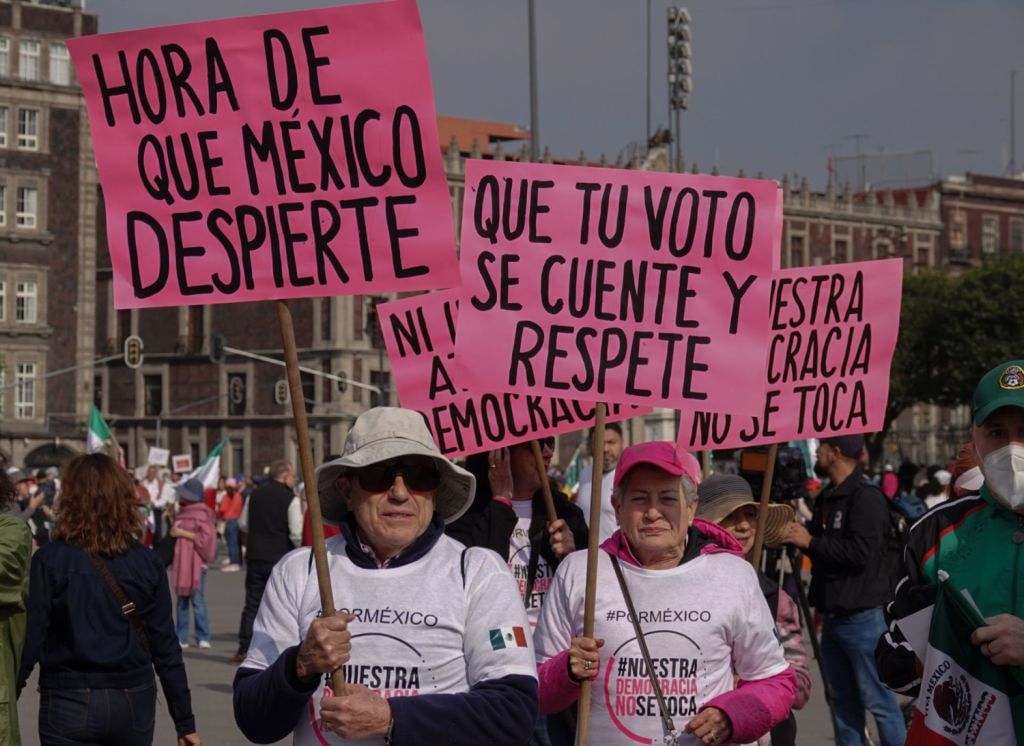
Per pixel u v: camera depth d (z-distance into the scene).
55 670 7.30
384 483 5.11
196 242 5.78
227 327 77.94
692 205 6.58
